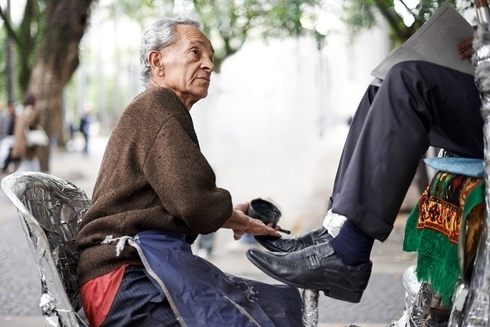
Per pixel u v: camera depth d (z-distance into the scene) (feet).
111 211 7.38
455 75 6.56
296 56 77.05
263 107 52.80
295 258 6.99
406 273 9.45
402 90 6.42
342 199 6.45
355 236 6.84
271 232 7.82
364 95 7.63
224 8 30.25
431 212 7.28
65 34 37.83
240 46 41.14
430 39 7.00
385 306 16.19
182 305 6.90
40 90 38.32
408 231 7.83
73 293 7.75
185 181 6.96
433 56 6.91
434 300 7.70
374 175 6.40
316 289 7.09
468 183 6.69
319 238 7.89
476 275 6.25
